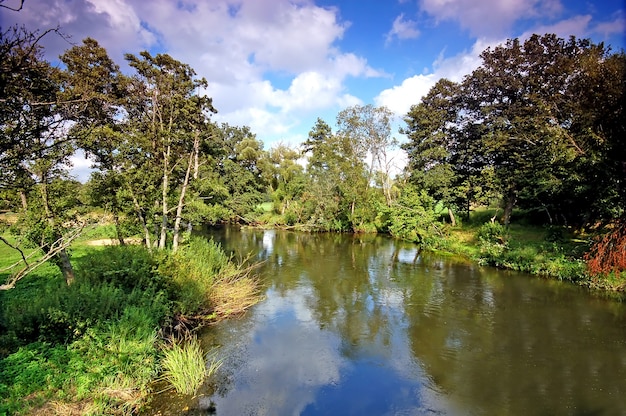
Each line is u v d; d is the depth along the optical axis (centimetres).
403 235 3650
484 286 1867
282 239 3719
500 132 2881
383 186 4647
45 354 822
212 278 1596
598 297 1670
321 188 4388
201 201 2098
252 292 1703
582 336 1250
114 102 1401
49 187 1138
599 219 2256
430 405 870
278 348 1158
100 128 1315
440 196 3525
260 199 4784
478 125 3266
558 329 1309
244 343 1185
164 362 941
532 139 2692
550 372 1016
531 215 3284
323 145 4822
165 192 1809
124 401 788
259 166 5169
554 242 2342
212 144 2428
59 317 878
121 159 1633
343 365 1055
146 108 1806
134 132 1731
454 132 3578
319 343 1199
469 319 1414
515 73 2864
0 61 695
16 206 1056
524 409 853
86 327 905
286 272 2192
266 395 892
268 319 1408
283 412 828
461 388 940
